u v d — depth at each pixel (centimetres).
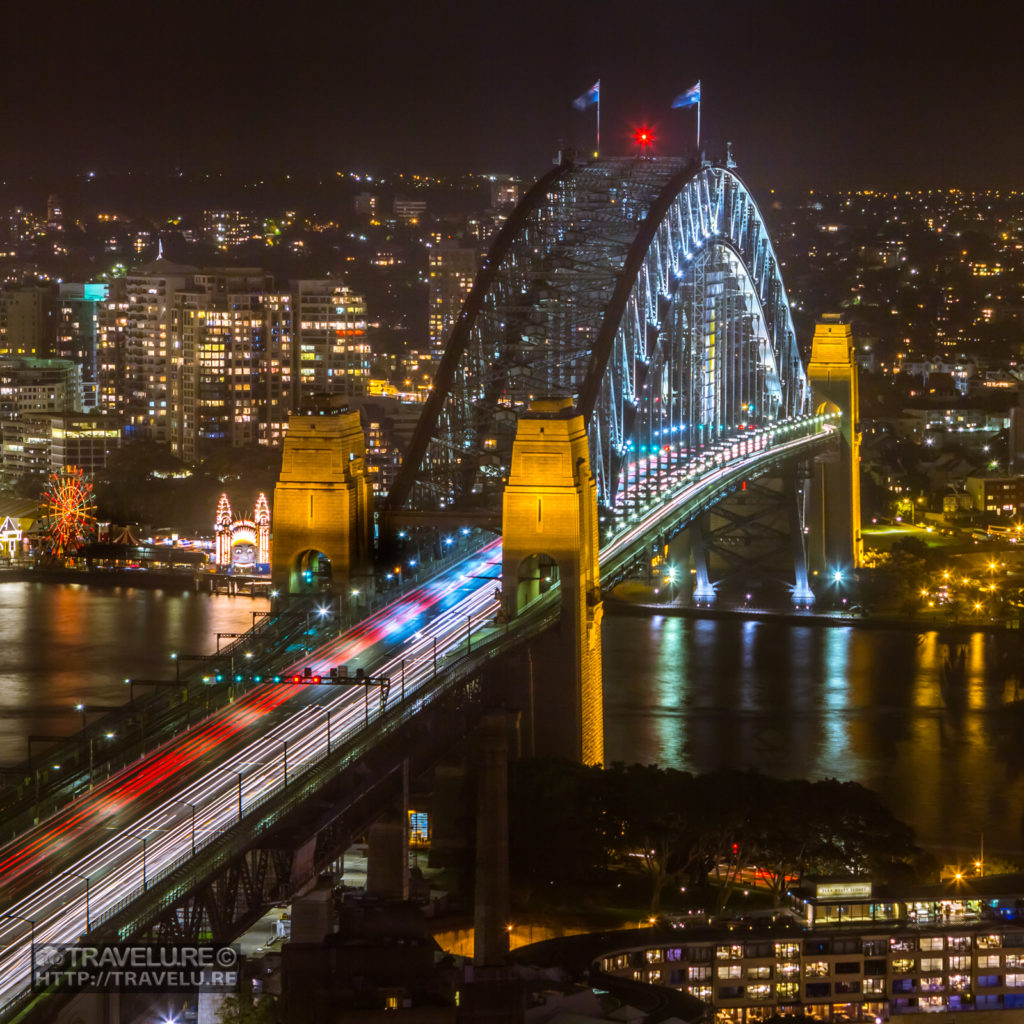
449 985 19238
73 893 19000
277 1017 19550
